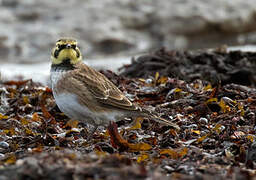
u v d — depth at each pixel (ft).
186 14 103.81
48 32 95.81
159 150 37.47
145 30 101.40
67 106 41.34
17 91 56.59
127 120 46.80
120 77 57.88
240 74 63.52
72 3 103.45
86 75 41.65
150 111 41.24
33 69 82.58
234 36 106.42
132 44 97.55
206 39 104.58
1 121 45.73
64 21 98.22
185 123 44.09
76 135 43.62
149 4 106.32
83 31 96.58
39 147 37.88
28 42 94.27
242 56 67.10
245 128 42.32
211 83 61.87
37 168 28.27
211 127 43.04
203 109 46.50
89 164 28.96
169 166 33.24
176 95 50.14
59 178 27.73
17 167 29.27
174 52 66.90
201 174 31.24
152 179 27.37
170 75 61.77
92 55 94.02
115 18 100.89
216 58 65.00
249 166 33.40
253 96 49.55
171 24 102.32
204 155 35.50
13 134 43.52
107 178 27.30
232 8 108.17
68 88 41.04
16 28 96.48
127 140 40.50
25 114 50.57
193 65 64.34
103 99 40.65
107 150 38.27
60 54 42.22
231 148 37.88
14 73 79.15
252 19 109.09
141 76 63.93
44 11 100.01
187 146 38.27
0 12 98.63
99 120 41.29
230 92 50.14
